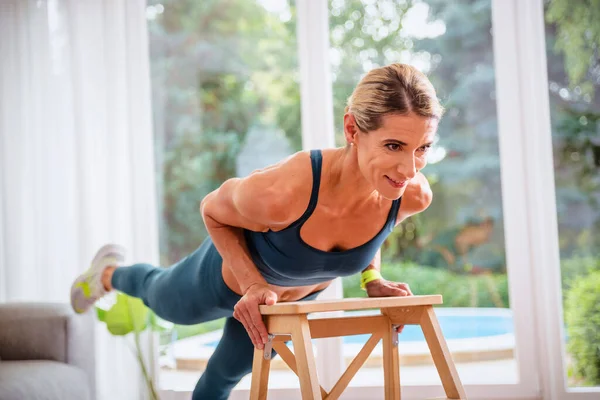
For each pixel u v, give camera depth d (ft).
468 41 11.03
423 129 4.99
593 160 10.61
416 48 11.19
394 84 5.00
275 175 5.70
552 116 10.74
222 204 6.06
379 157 5.07
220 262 6.88
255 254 6.31
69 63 11.32
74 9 11.19
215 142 11.54
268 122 11.44
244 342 7.20
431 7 11.18
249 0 11.60
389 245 11.17
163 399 11.04
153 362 10.89
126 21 11.37
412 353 10.89
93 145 11.09
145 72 11.39
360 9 11.30
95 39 11.22
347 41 11.30
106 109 11.14
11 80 11.27
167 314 7.70
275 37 11.50
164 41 11.67
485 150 10.92
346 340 11.30
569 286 10.55
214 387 7.51
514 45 10.65
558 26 10.78
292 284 6.57
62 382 8.17
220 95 11.57
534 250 10.45
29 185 11.28
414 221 11.10
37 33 11.33
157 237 11.51
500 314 10.72
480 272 10.85
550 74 10.76
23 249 11.20
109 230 10.98
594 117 10.65
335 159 5.73
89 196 10.95
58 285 11.12
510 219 10.57
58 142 11.27
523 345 10.42
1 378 7.54
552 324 10.31
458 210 10.98
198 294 7.15
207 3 11.67
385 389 6.44
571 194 10.62
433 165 11.10
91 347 10.65
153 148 11.58
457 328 10.87
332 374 10.69
